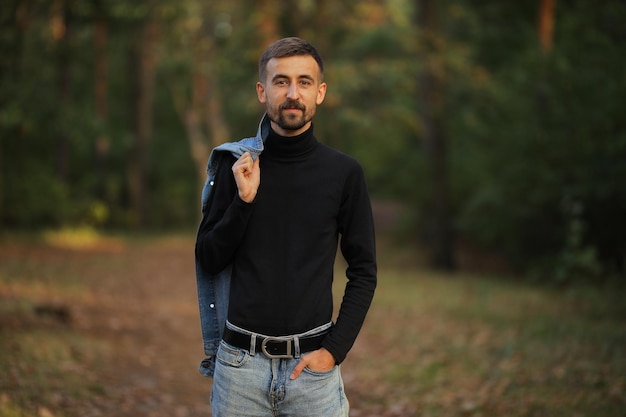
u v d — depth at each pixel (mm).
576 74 12547
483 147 16469
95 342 6836
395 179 21281
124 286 11781
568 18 13312
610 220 12852
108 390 5301
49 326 7039
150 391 5551
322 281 2496
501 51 18234
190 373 6477
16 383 4816
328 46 15539
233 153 2510
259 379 2453
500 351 6980
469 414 4973
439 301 10930
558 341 7309
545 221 14266
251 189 2406
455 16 16797
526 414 4816
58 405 4645
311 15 15062
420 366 6664
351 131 18422
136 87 25047
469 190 19078
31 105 12219
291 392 2443
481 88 16078
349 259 2592
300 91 2434
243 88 16312
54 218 19984
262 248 2471
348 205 2545
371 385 6113
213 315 2633
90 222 21016
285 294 2451
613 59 12234
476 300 10922
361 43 16984
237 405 2477
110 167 28203
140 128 25203
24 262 12844
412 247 21719
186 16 14469
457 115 17766
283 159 2502
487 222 15484
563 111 12922
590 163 12570
